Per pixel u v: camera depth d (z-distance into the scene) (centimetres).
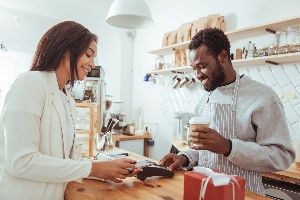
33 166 100
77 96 269
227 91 155
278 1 300
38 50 117
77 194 113
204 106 179
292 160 138
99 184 126
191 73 410
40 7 464
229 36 329
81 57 118
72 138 128
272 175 236
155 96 482
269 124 137
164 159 157
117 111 487
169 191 117
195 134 126
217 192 90
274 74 302
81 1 488
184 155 161
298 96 281
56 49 114
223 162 147
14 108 99
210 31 148
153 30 495
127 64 538
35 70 114
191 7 416
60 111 113
